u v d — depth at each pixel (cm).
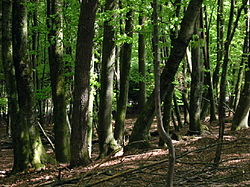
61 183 620
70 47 1576
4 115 2955
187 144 1277
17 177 1069
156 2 447
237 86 2352
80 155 1026
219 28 2012
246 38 1994
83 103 1018
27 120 1160
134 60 2908
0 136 2616
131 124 2808
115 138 1371
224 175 698
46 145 2145
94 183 549
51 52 1341
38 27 1430
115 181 691
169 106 1284
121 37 1187
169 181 419
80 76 1006
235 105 2373
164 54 1983
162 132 421
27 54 1154
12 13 1127
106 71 1232
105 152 1227
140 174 742
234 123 1677
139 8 1189
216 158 719
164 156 1010
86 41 981
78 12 1396
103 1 1499
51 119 3159
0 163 1647
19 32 1127
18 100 1154
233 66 2533
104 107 1230
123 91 1375
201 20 1781
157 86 425
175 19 1149
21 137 1146
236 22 1164
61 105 1341
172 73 1025
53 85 1346
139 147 1196
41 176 1006
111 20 1204
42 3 2053
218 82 2373
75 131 1027
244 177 679
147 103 1191
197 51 1619
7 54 1173
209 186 609
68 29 1455
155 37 439
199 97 1631
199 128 1622
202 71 1712
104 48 1222
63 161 1331
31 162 1141
